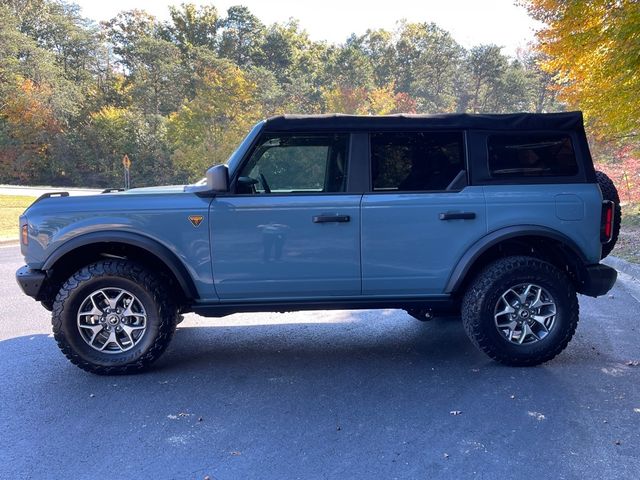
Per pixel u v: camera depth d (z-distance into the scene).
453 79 75.19
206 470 3.04
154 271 4.49
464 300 4.55
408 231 4.39
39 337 5.55
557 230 4.45
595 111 10.93
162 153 56.47
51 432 3.51
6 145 53.78
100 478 2.97
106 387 4.25
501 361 4.55
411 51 74.62
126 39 67.38
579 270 4.54
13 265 9.88
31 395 4.09
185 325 6.03
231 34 69.88
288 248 4.35
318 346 5.25
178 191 4.48
